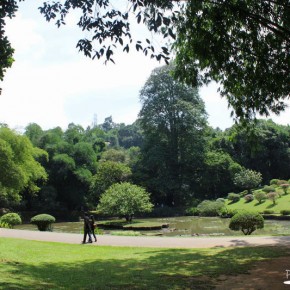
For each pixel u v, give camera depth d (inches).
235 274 353.4
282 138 2242.9
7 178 1290.6
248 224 743.1
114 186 1346.0
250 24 391.5
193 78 454.0
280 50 417.4
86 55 282.7
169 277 346.3
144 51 284.7
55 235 749.9
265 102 466.6
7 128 1400.1
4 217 1067.9
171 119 1961.1
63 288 296.8
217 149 2178.9
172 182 1860.2
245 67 440.5
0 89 297.6
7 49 283.9
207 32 380.8
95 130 3479.3
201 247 571.8
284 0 357.4
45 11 287.7
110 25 275.6
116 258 472.7
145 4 274.8
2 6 257.9
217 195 2048.5
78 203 1875.0
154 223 1233.4
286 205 1411.2
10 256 458.3
